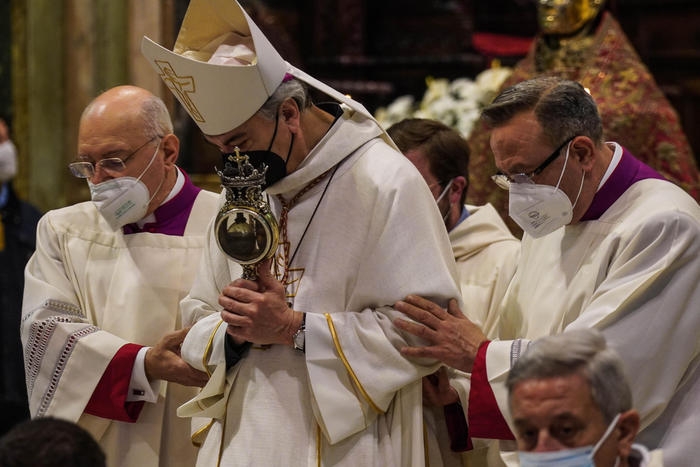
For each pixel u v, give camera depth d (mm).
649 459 6645
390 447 8219
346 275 8250
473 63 19969
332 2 20750
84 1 16406
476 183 13383
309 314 8016
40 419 5945
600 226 8398
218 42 8266
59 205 16938
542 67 13742
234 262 8727
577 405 6000
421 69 20469
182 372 8922
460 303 8289
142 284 9602
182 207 9828
